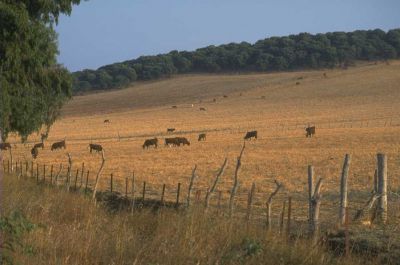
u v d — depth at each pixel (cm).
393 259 2772
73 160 13838
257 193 6800
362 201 5819
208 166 11019
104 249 2519
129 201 5147
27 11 6444
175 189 7575
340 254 2752
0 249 1997
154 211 4072
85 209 3778
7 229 2052
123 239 2667
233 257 2434
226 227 2892
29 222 2167
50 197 4109
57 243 2494
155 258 2441
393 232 3338
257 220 4144
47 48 6919
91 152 16812
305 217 4516
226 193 6831
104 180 8725
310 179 3603
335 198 6078
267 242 2650
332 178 8356
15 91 6856
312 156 12519
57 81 7550
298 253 2527
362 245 3027
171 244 2630
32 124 7362
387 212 3938
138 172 10162
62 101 7781
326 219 4194
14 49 6344
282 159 12056
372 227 3531
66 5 6931
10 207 3094
